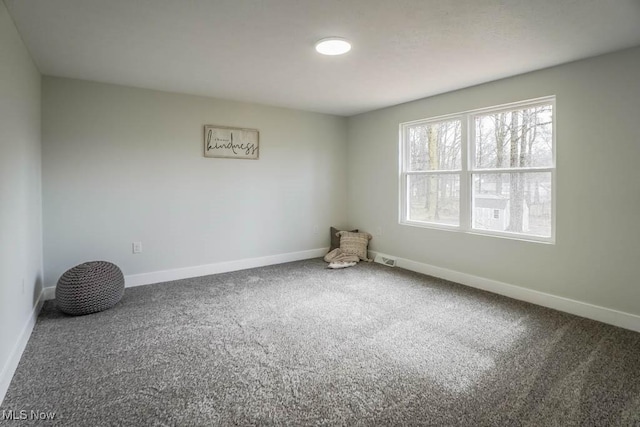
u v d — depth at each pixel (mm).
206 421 1741
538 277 3369
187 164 4230
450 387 2023
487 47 2725
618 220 2848
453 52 2820
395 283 4043
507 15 2203
